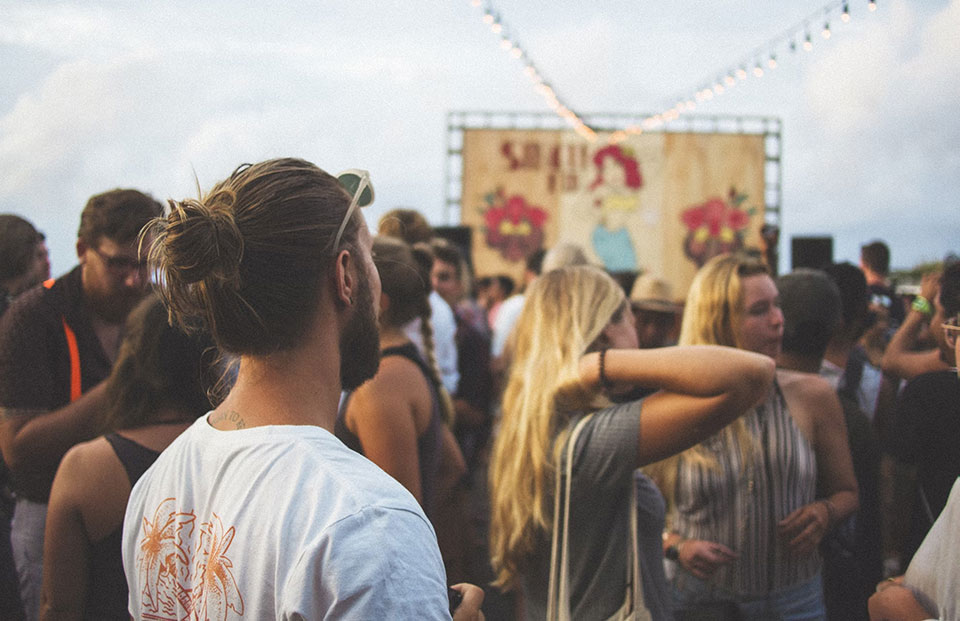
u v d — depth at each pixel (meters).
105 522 1.66
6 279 3.35
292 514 0.87
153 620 1.01
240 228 0.93
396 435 2.08
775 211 14.51
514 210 14.57
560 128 14.59
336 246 0.96
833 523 2.15
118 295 2.43
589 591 1.62
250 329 0.94
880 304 4.88
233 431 0.98
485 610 3.67
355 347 1.03
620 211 14.56
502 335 5.68
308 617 0.82
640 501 1.71
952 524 1.26
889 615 1.35
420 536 0.88
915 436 2.08
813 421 2.29
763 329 2.32
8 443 2.31
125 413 1.73
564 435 1.66
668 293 3.71
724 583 2.13
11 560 2.28
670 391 1.59
